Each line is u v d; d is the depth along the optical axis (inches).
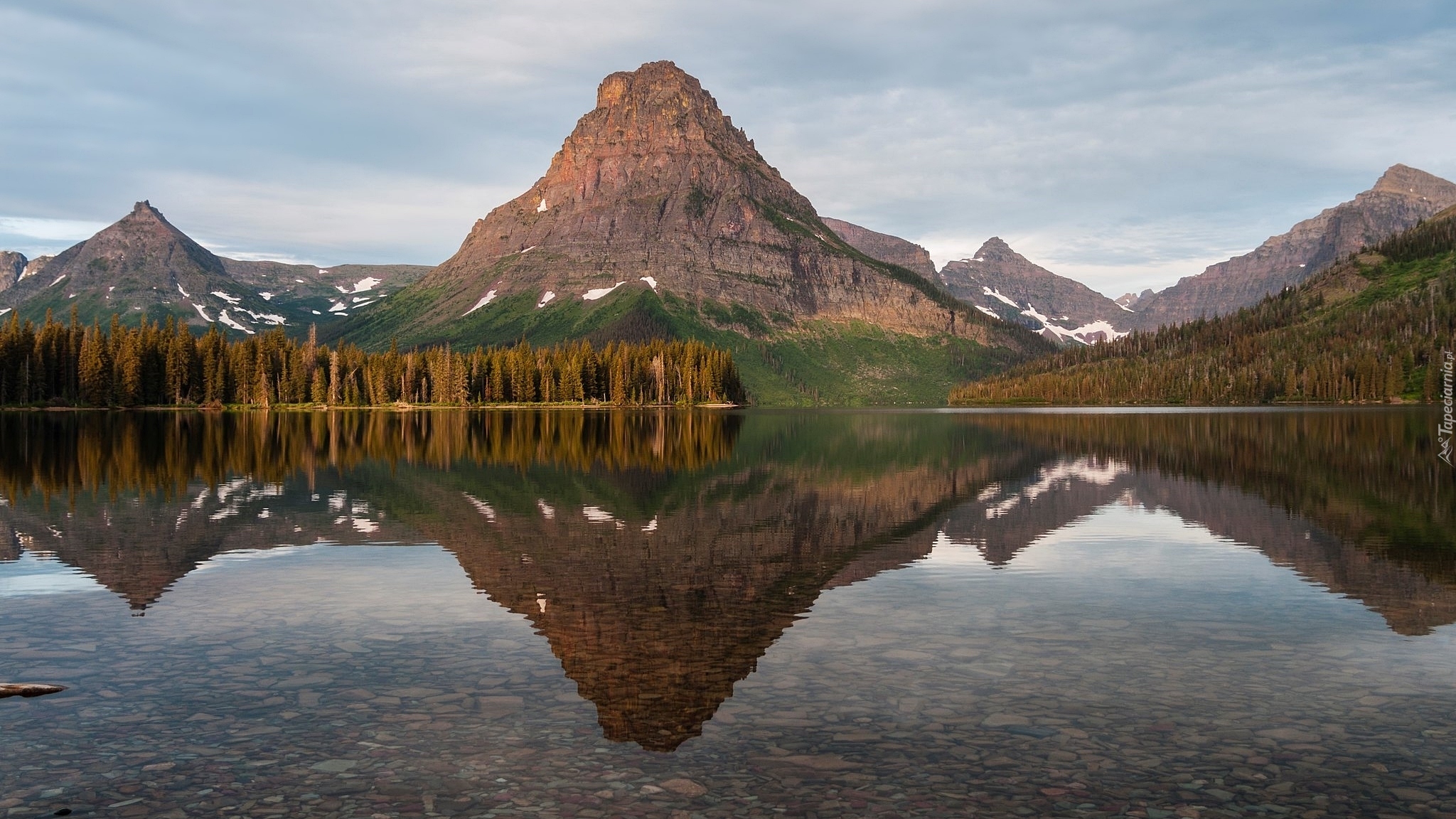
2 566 1118.4
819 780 522.6
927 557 1222.3
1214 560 1206.3
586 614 898.7
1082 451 3331.7
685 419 7022.6
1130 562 1184.8
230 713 621.6
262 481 2103.8
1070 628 849.5
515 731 594.2
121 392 7042.3
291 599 954.7
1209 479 2265.0
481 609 916.6
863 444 3809.1
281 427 4813.0
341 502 1742.1
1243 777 527.5
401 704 641.6
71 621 858.8
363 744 570.9
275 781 518.0
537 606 928.9
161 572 1086.4
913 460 2918.3
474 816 479.5
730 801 497.0
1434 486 2063.2
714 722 610.5
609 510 1678.2
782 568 1140.5
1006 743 575.8
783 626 858.1
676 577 1079.6
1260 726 605.0
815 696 660.7
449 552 1228.5
